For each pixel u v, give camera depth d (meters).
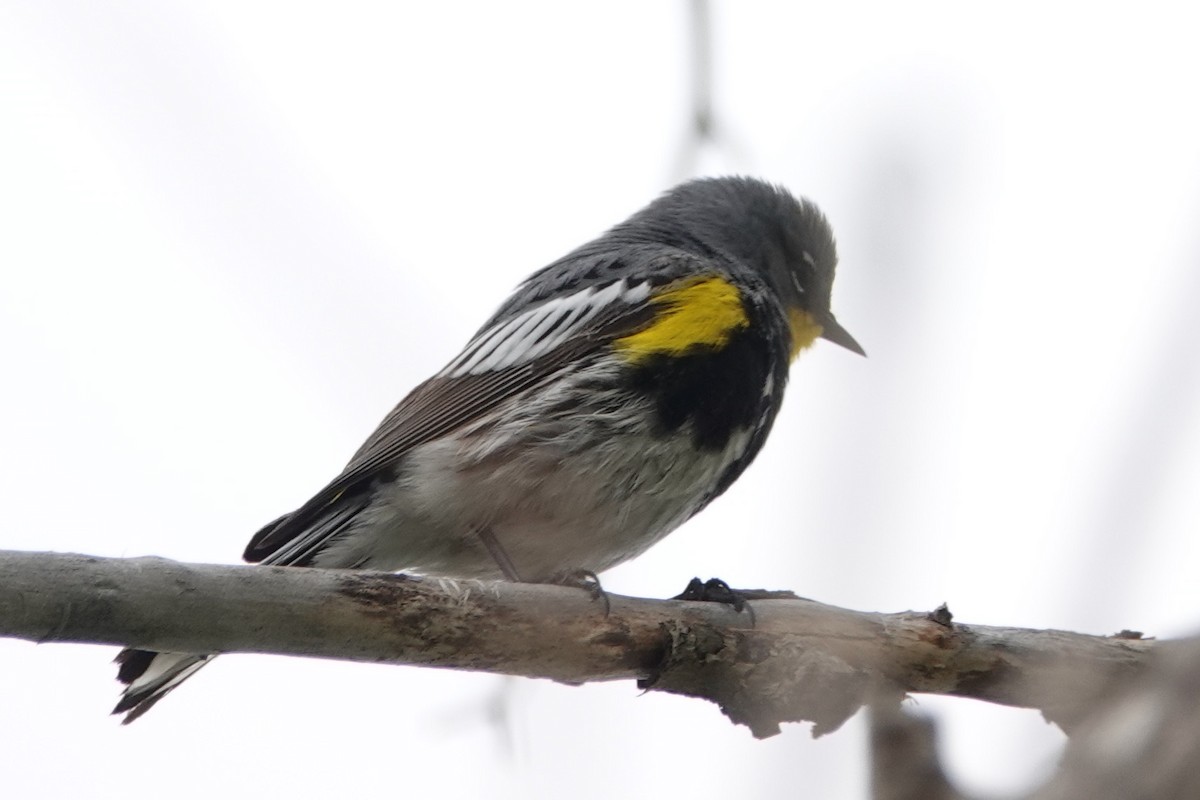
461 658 10.58
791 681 11.15
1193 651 5.66
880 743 6.95
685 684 11.18
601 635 10.89
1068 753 5.68
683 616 11.12
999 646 11.24
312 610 9.91
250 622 9.71
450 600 10.41
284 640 9.91
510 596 10.62
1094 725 5.67
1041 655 11.20
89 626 9.23
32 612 9.06
